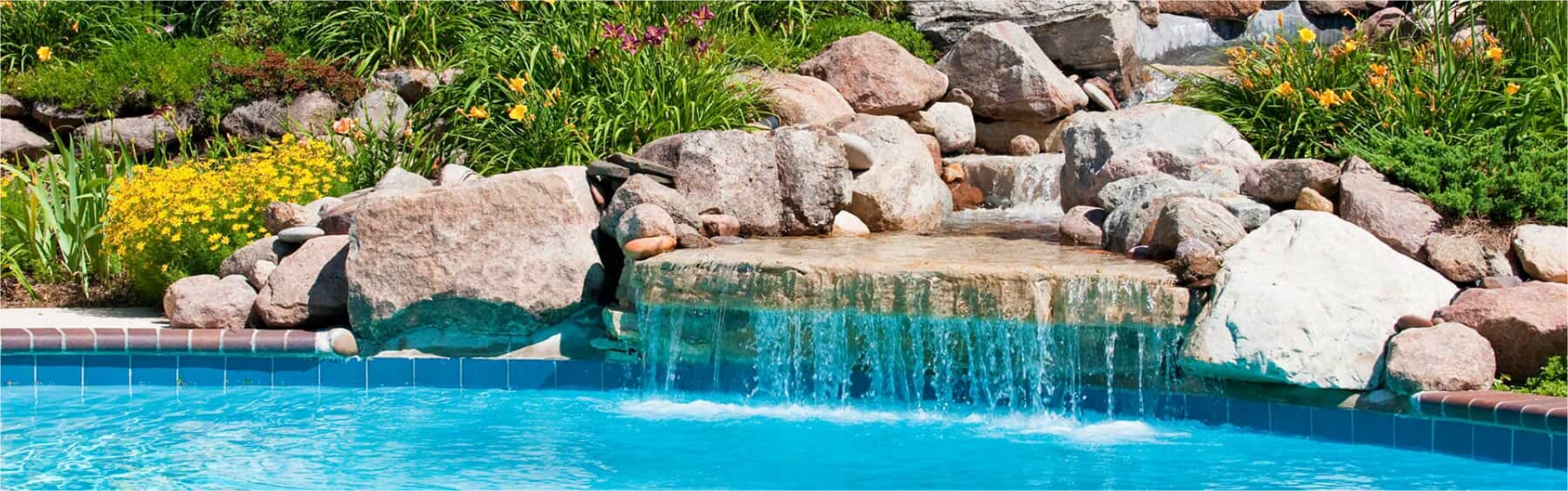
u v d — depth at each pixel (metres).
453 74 12.09
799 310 7.52
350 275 8.43
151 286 9.55
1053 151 12.41
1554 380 6.66
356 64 12.77
